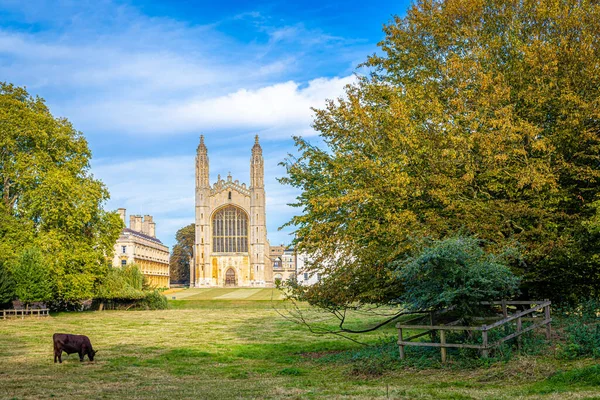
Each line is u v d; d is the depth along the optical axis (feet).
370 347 75.41
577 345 50.85
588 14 72.79
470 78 73.67
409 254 63.57
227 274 522.88
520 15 81.00
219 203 527.81
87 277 184.14
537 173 64.85
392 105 70.69
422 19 84.17
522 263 65.57
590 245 69.31
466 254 53.31
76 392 50.80
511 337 54.03
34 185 173.99
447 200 66.33
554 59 69.97
